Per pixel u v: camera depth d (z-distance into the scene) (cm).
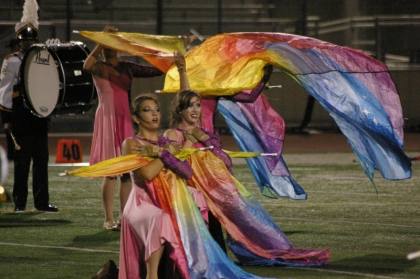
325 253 1873
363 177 3884
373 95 2125
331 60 2125
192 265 1566
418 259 1939
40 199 2788
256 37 2142
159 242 1494
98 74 2333
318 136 6531
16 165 2766
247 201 1823
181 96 1784
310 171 4178
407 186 3506
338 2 8475
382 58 7462
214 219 1847
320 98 2100
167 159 1576
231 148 5850
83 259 1955
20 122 2731
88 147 5734
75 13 7944
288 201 3061
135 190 1588
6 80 2722
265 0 8706
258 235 1836
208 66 2102
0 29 6956
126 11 8275
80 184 3581
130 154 1588
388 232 2342
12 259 1955
